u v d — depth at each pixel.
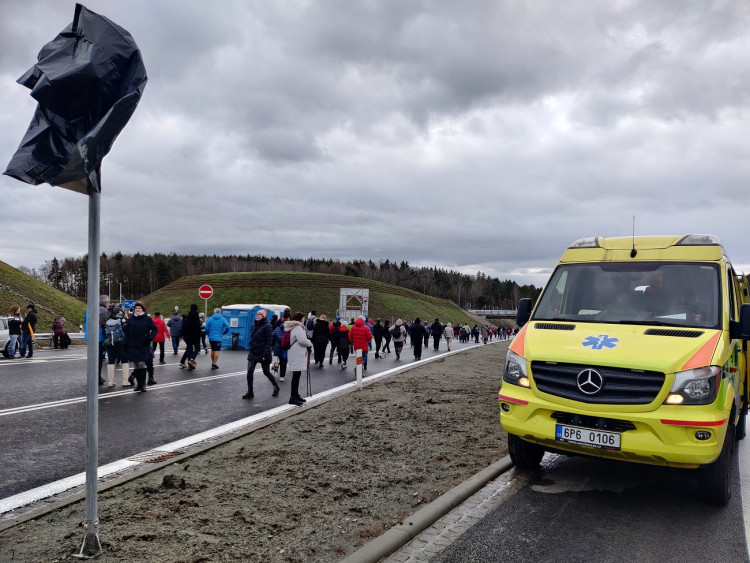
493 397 10.98
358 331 17.09
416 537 4.16
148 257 176.50
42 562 3.51
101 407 9.50
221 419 8.69
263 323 11.04
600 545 4.06
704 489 4.94
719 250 5.97
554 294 6.39
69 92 3.00
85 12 3.12
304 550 3.77
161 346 17.38
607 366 4.83
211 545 3.82
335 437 7.23
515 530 4.33
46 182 3.01
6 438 7.20
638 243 6.45
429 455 6.39
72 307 39.44
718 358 4.75
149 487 5.00
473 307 197.75
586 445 4.81
